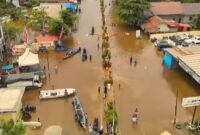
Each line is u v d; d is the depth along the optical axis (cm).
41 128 3706
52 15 6806
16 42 6056
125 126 3738
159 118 3894
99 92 4431
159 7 7388
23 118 3875
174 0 8281
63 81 4762
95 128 3591
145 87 4609
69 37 6444
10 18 7050
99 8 8538
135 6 6831
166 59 5266
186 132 3628
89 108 4078
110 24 7262
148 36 6594
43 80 4781
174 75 4978
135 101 4250
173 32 6612
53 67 5200
